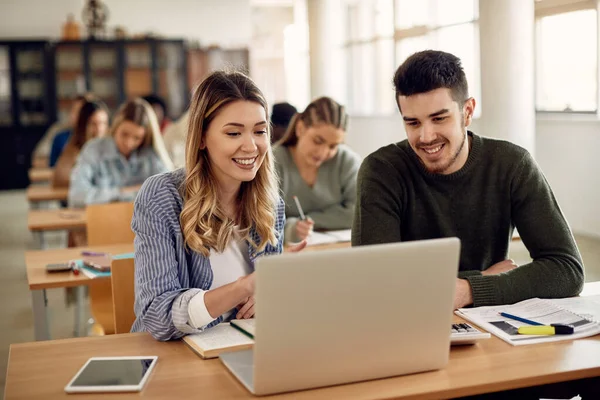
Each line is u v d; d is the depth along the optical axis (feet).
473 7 25.48
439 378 4.52
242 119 5.60
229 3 42.09
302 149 10.73
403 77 6.17
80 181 14.56
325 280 4.16
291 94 51.26
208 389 4.43
